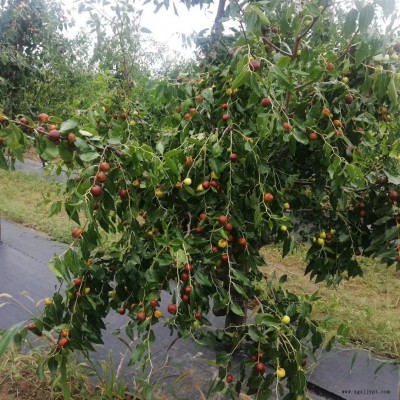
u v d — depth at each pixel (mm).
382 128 2330
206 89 2188
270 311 2209
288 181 2217
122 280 2076
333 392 2840
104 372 2479
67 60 7398
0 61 4848
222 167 1951
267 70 1949
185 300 1858
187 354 2986
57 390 2525
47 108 6875
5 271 4336
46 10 6418
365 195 2326
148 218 2053
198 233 2053
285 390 2570
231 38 3078
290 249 2271
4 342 1807
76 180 1708
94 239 1693
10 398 2570
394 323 3869
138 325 1861
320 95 2002
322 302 4082
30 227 5895
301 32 2178
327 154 1958
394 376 2994
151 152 1752
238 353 2758
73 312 1963
